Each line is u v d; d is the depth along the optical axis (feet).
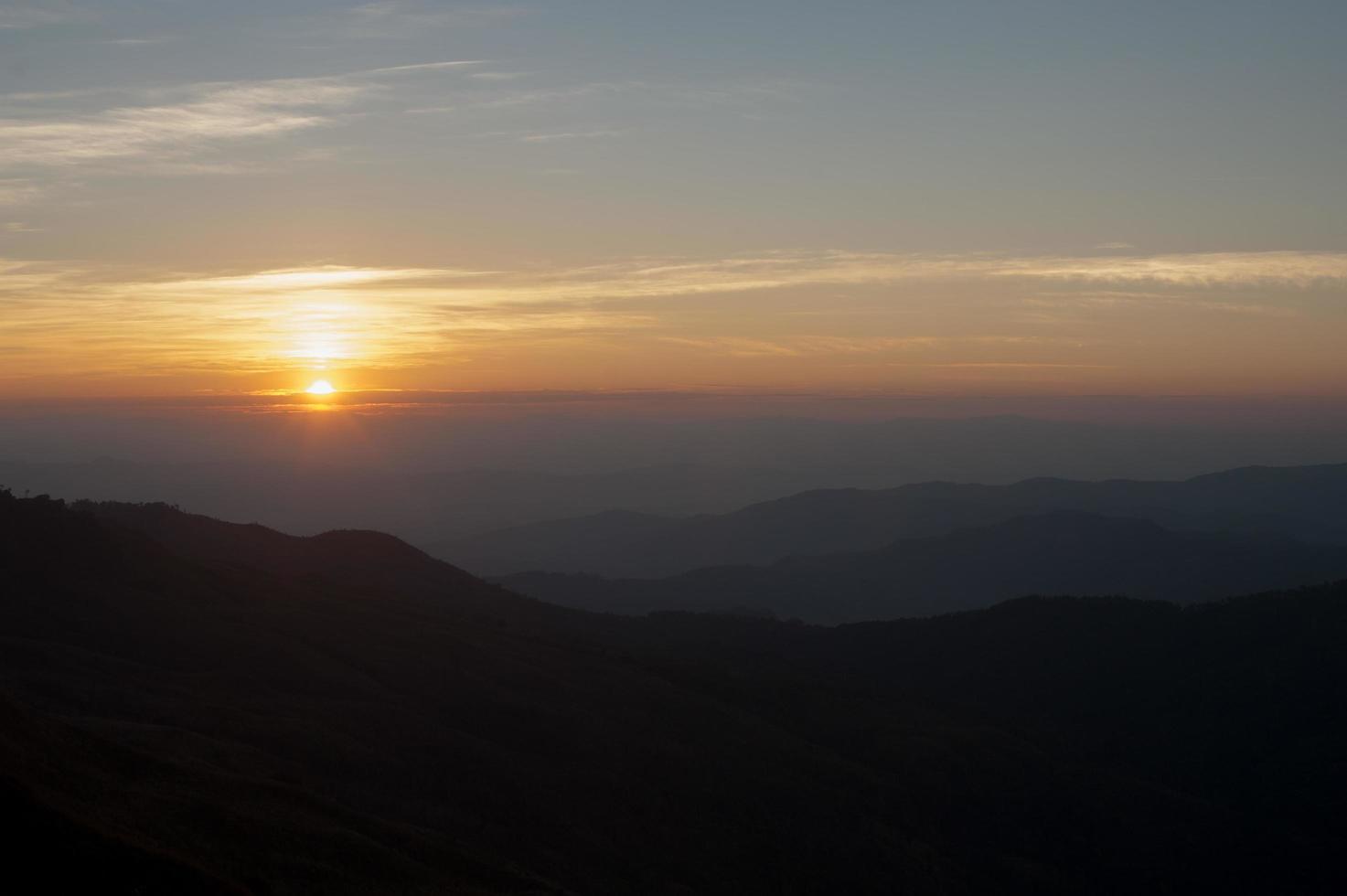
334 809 99.35
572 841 136.87
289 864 81.25
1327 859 181.06
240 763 115.65
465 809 135.03
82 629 166.81
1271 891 173.06
